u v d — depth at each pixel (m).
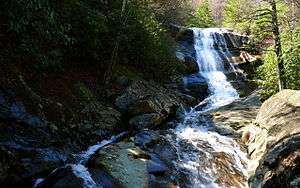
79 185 6.90
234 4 32.44
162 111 12.04
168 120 12.48
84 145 8.84
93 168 7.69
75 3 11.50
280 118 9.15
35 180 7.05
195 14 39.97
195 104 15.55
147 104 11.55
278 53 13.46
